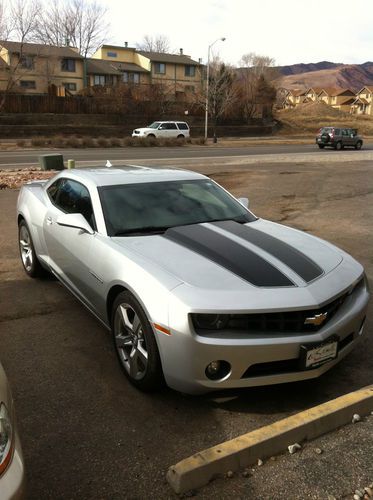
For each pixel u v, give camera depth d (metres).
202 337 2.91
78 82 62.38
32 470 2.62
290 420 2.82
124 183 4.50
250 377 3.01
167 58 71.56
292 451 2.71
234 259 3.41
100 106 54.12
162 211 4.25
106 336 4.26
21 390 3.40
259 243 3.75
